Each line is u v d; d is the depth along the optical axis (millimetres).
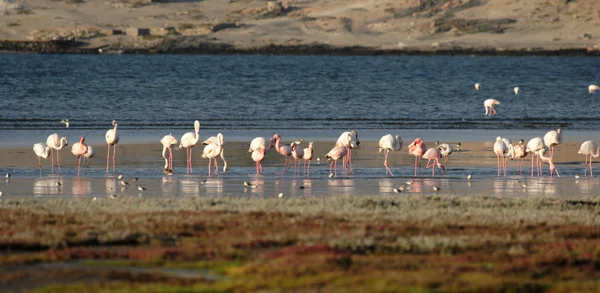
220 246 57000
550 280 49156
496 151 107875
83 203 76438
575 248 57625
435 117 193250
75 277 48031
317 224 65250
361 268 50250
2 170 103875
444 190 92938
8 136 142375
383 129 165125
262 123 174125
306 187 93875
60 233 60375
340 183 97500
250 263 51406
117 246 57812
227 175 103188
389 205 76625
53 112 190250
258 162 105188
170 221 66000
